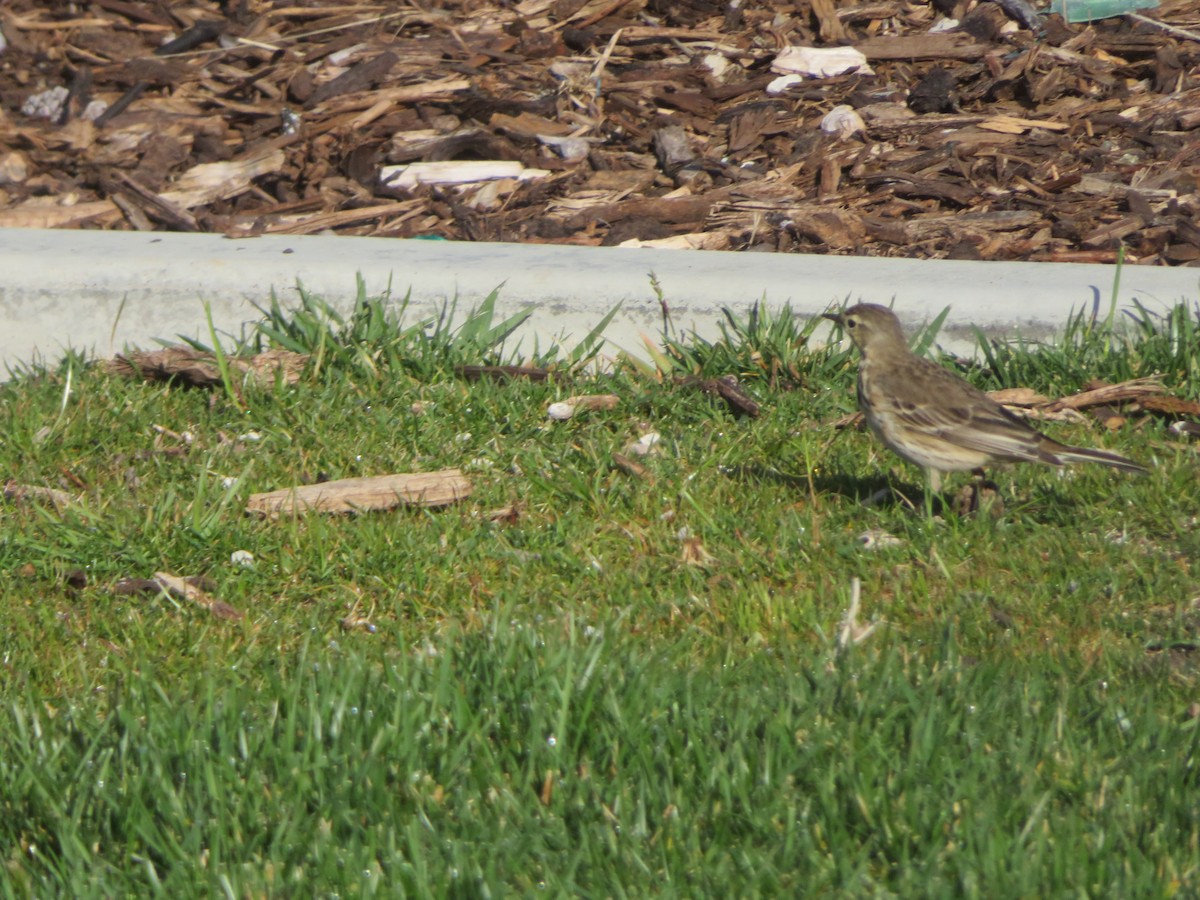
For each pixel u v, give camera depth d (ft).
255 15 64.59
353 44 61.87
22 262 43.34
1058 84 56.03
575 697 25.66
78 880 21.54
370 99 58.03
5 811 23.48
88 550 33.01
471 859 21.90
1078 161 52.03
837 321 34.91
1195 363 40.22
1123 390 39.60
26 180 54.44
